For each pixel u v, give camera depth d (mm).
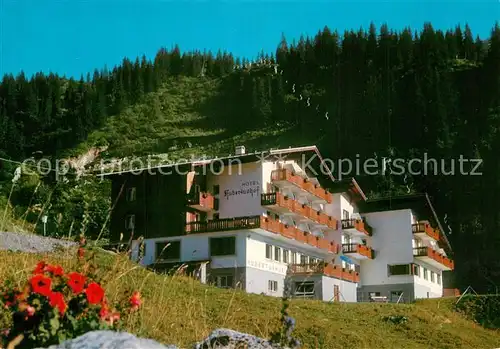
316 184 58250
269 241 49844
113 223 51156
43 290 6574
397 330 29359
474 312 40812
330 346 21281
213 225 47594
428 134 175375
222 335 8141
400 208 67562
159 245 49438
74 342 5973
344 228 61219
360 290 66312
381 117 193750
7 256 11164
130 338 6066
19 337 6195
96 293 6875
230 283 46438
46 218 12539
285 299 7871
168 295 12062
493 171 154250
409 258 64938
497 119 180500
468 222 138250
